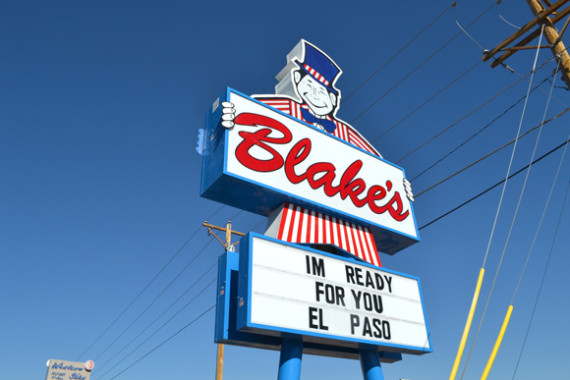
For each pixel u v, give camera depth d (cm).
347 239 1080
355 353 1016
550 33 1087
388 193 1231
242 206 1048
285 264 918
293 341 891
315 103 1233
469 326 743
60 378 4334
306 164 1077
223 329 852
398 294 1071
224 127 985
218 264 945
